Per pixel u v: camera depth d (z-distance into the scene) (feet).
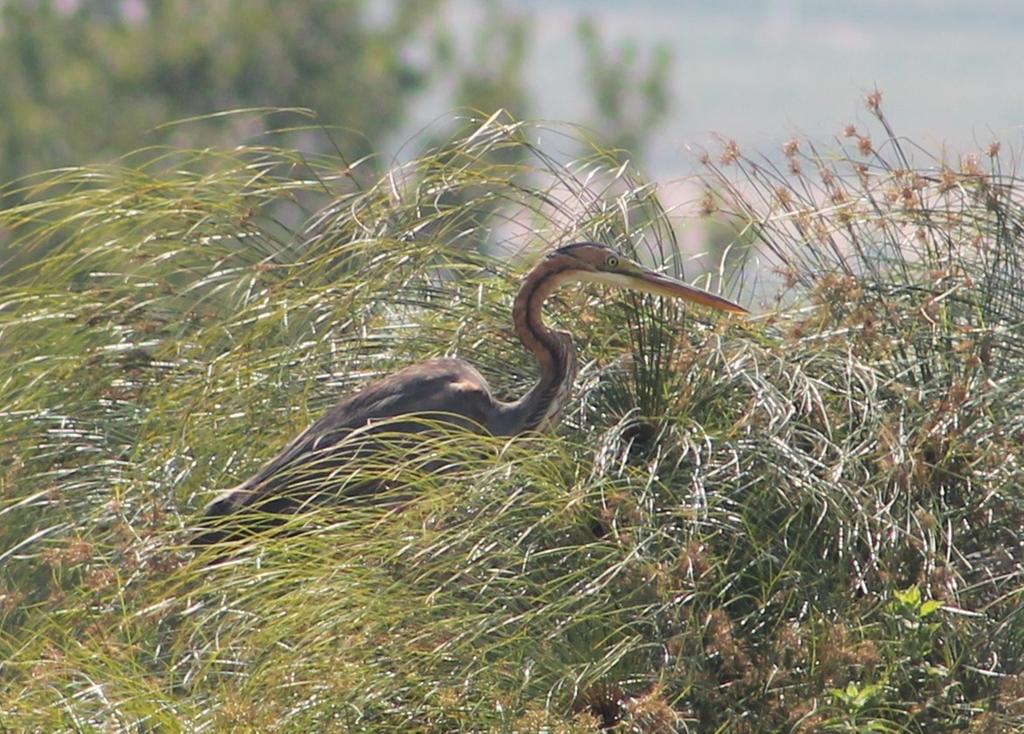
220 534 40.47
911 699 35.17
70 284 49.42
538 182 48.96
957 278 44.21
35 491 44.88
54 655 35.73
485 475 37.76
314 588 35.35
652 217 47.29
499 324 46.60
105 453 45.50
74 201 49.42
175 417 44.80
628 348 45.01
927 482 39.01
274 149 49.52
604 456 39.60
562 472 39.58
